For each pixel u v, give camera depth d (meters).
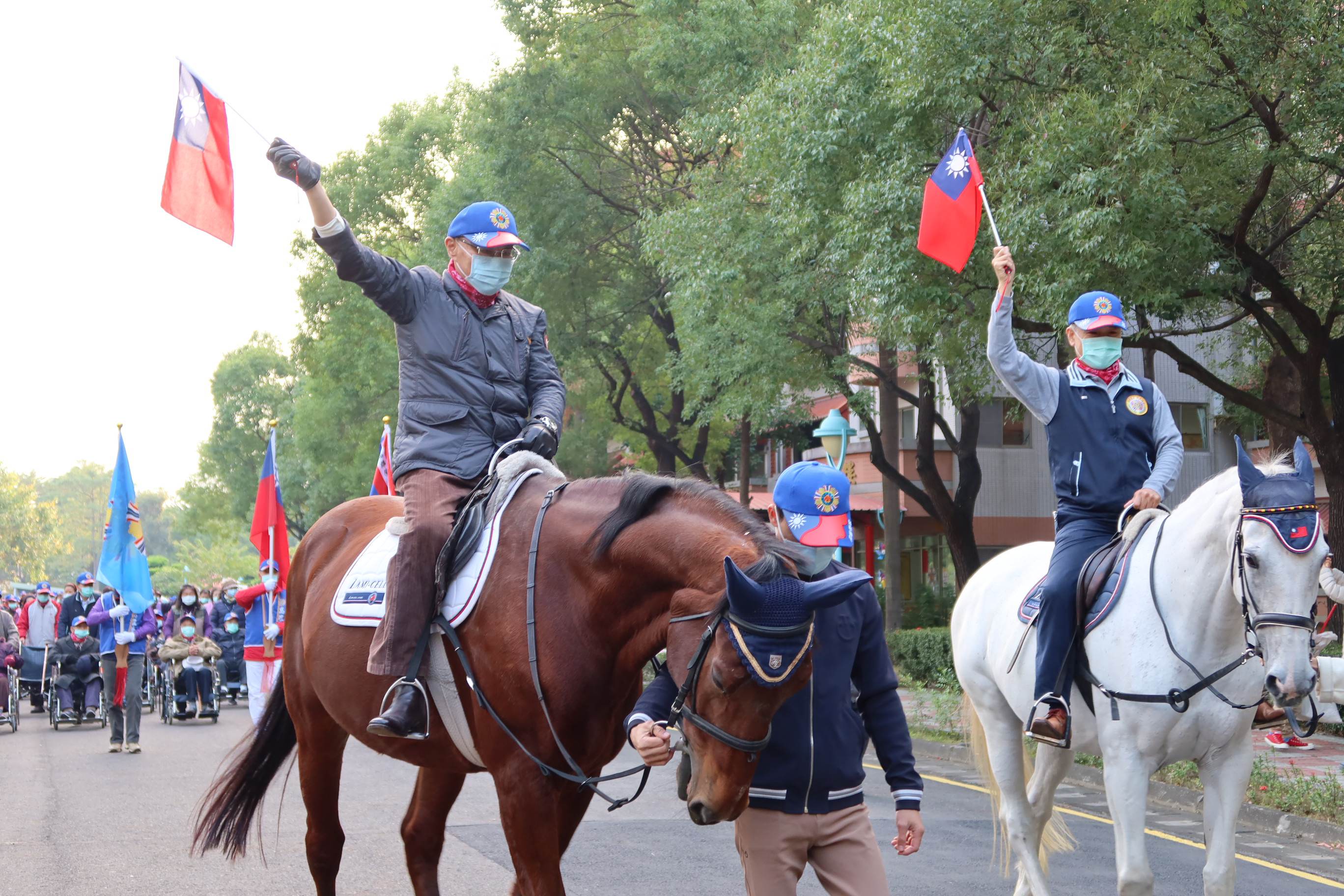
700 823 3.22
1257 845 8.23
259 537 12.89
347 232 4.38
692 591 3.57
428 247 27.42
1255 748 11.72
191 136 5.12
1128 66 12.80
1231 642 4.85
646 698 3.58
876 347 21.33
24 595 24.41
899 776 3.95
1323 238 14.66
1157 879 7.09
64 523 146.38
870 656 3.99
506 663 4.00
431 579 4.29
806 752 3.74
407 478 4.50
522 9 25.83
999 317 5.51
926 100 13.41
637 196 26.28
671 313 25.98
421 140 37.50
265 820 9.12
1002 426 29.55
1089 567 5.33
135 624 13.78
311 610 5.09
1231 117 13.12
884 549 31.11
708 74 21.45
